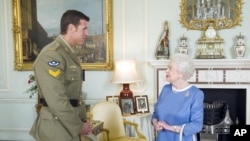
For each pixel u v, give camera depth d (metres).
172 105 1.80
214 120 3.30
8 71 3.91
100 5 3.58
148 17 3.52
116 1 3.59
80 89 1.84
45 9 3.72
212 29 3.34
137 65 3.60
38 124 1.75
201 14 3.38
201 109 1.73
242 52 3.20
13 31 3.79
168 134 1.78
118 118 2.98
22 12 3.77
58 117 1.63
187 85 1.82
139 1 3.53
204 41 3.35
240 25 3.33
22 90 3.91
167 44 3.40
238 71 3.23
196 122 1.69
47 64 1.61
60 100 1.59
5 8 3.84
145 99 3.38
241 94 3.42
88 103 3.72
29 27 3.77
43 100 1.75
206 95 3.54
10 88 3.92
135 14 3.55
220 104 3.34
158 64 3.38
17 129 3.95
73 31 1.78
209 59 3.23
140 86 3.61
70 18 1.76
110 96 3.47
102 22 3.59
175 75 1.78
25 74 3.88
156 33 3.52
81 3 3.63
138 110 3.32
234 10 3.32
